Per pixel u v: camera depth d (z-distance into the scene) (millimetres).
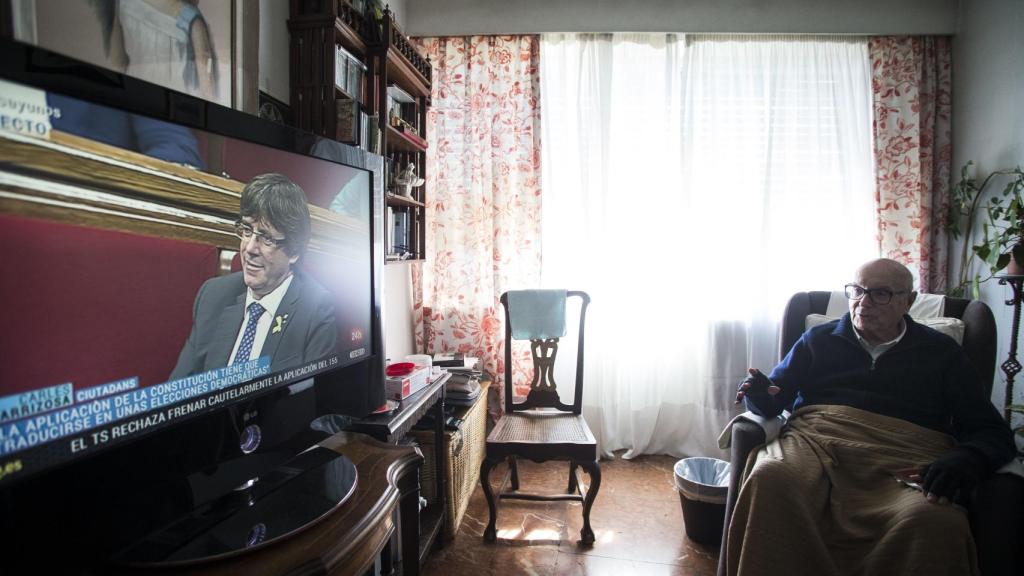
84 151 641
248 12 1289
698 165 2662
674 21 2584
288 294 1010
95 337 659
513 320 2236
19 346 574
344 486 924
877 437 1465
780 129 2645
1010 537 1198
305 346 1061
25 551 589
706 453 2676
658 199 2678
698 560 1797
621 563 1778
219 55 1189
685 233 2648
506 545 1888
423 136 2330
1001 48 2400
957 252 2650
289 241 1008
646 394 2713
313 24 1536
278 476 967
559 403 2232
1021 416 2268
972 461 1258
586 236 2652
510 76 2641
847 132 2672
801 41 2648
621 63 2648
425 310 2703
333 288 1147
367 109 1780
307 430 1067
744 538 1378
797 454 1449
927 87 2650
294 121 1561
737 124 2646
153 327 740
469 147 2648
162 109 741
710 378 2660
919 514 1210
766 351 2635
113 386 683
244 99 1278
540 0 2590
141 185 717
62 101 614
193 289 805
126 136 695
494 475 2484
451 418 2031
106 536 680
